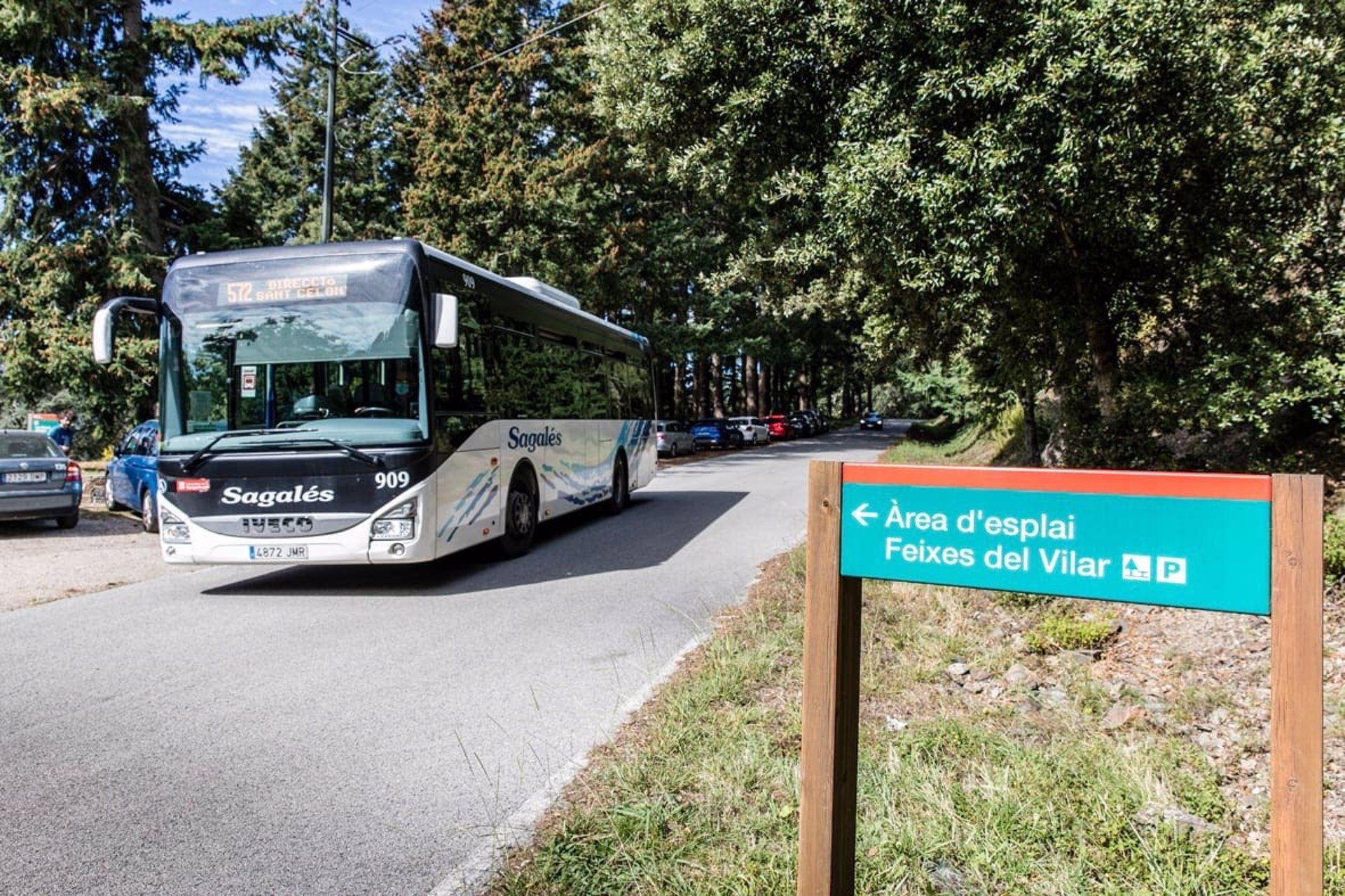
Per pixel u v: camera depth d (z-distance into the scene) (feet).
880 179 24.56
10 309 73.46
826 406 298.15
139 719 15.30
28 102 64.13
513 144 80.23
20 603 26.13
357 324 25.29
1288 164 24.09
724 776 11.64
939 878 9.26
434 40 82.64
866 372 147.84
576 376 39.91
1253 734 13.57
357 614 23.52
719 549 33.42
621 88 46.91
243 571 31.35
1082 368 31.63
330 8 66.08
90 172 76.64
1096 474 6.83
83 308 71.97
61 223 75.15
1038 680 16.34
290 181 117.70
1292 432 28.55
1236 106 21.75
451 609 23.94
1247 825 10.77
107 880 9.85
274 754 13.61
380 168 114.11
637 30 42.47
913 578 7.55
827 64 31.78
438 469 25.40
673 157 43.96
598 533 38.68
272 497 24.71
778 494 55.42
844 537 7.91
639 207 102.01
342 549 24.40
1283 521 6.19
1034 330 30.66
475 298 29.25
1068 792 11.03
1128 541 6.71
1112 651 17.99
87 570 32.07
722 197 50.26
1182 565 6.53
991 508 7.22
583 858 9.66
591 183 85.81
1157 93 21.53
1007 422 57.21
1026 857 9.56
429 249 26.50
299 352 25.43
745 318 115.65
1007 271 25.99
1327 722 13.92
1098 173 22.26
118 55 71.46
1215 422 24.80
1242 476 6.36
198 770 13.01
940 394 71.77
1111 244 26.13
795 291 60.64
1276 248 24.56
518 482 32.68
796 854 9.58
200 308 25.98
